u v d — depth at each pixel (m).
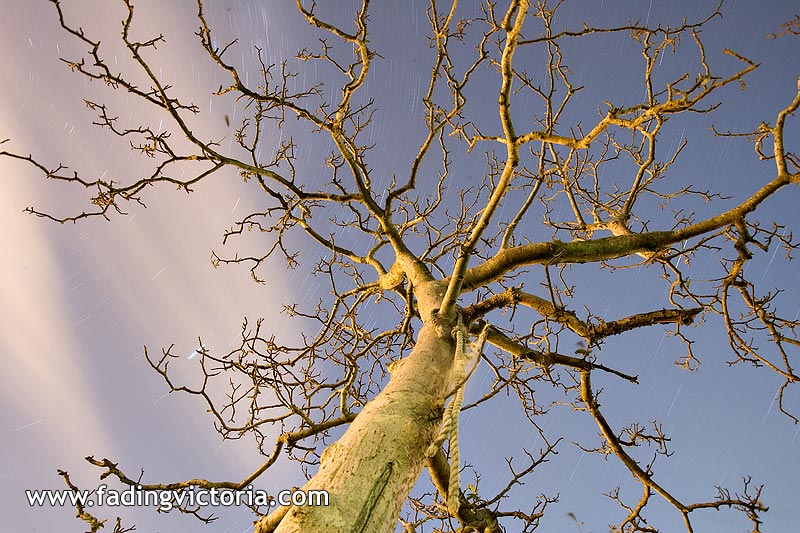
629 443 5.02
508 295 4.61
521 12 3.48
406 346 5.61
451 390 3.02
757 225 4.59
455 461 2.57
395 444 2.62
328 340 5.46
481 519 4.52
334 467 2.48
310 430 4.27
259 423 4.76
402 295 5.49
